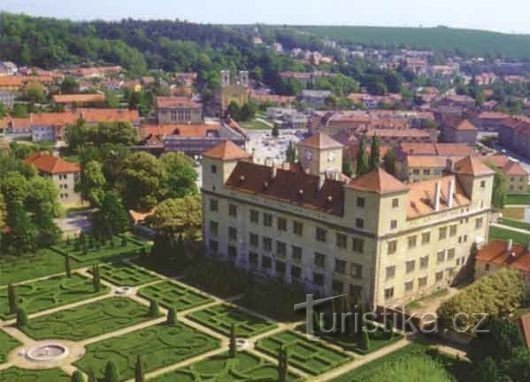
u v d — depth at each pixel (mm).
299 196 167500
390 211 150875
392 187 150250
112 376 119625
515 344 120000
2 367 127938
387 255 153125
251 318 151500
